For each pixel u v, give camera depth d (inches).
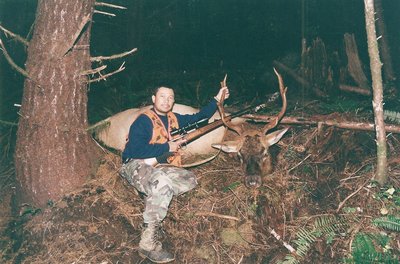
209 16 585.3
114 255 189.3
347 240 190.1
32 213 206.1
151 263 187.6
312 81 314.2
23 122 208.4
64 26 200.4
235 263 189.6
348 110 257.6
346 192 209.5
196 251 193.5
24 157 208.2
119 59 424.5
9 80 374.0
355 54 314.0
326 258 186.9
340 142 230.5
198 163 206.8
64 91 204.8
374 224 190.1
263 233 197.6
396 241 189.0
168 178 184.7
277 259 188.9
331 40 483.8
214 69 480.1
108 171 216.8
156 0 573.3
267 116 242.7
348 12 506.0
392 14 391.2
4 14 460.8
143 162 187.8
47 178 207.0
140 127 190.1
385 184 203.9
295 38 553.9
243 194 209.3
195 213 203.3
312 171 220.7
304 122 236.2
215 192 212.7
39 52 202.5
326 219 193.5
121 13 499.8
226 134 239.0
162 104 193.8
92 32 494.9
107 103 319.3
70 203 204.2
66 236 195.5
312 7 519.5
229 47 567.5
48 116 204.7
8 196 231.1
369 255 177.8
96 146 220.4
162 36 550.3
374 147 231.3
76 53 204.7
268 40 561.9
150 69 484.4
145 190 185.0
